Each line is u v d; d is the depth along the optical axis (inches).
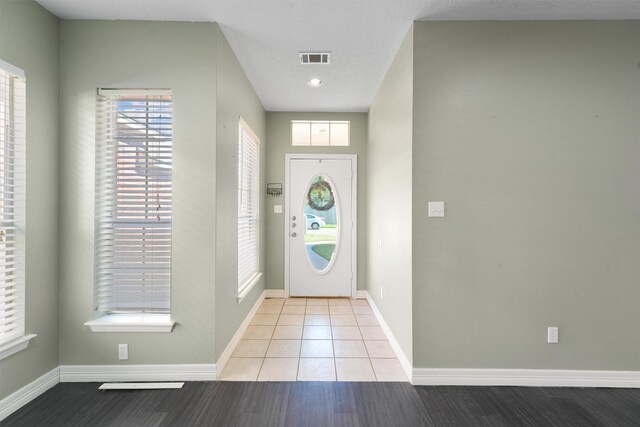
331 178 166.6
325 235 167.6
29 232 77.6
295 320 134.1
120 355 87.2
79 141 86.7
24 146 76.2
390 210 112.2
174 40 87.8
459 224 86.8
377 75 121.0
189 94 87.8
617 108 85.7
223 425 70.7
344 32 92.5
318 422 71.8
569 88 86.0
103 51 87.0
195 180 87.8
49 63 82.9
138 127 88.5
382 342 112.7
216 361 89.1
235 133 107.0
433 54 86.5
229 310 101.2
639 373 85.7
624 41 85.7
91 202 86.9
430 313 86.9
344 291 167.3
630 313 85.7
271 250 166.9
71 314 86.9
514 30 86.2
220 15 85.1
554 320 86.4
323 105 155.8
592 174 85.9
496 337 86.8
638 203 85.7
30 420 71.5
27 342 76.2
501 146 86.5
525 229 86.5
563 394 82.7
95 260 87.7
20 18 74.5
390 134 112.0
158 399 79.6
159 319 88.4
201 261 87.8
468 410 76.3
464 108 86.5
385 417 73.7
